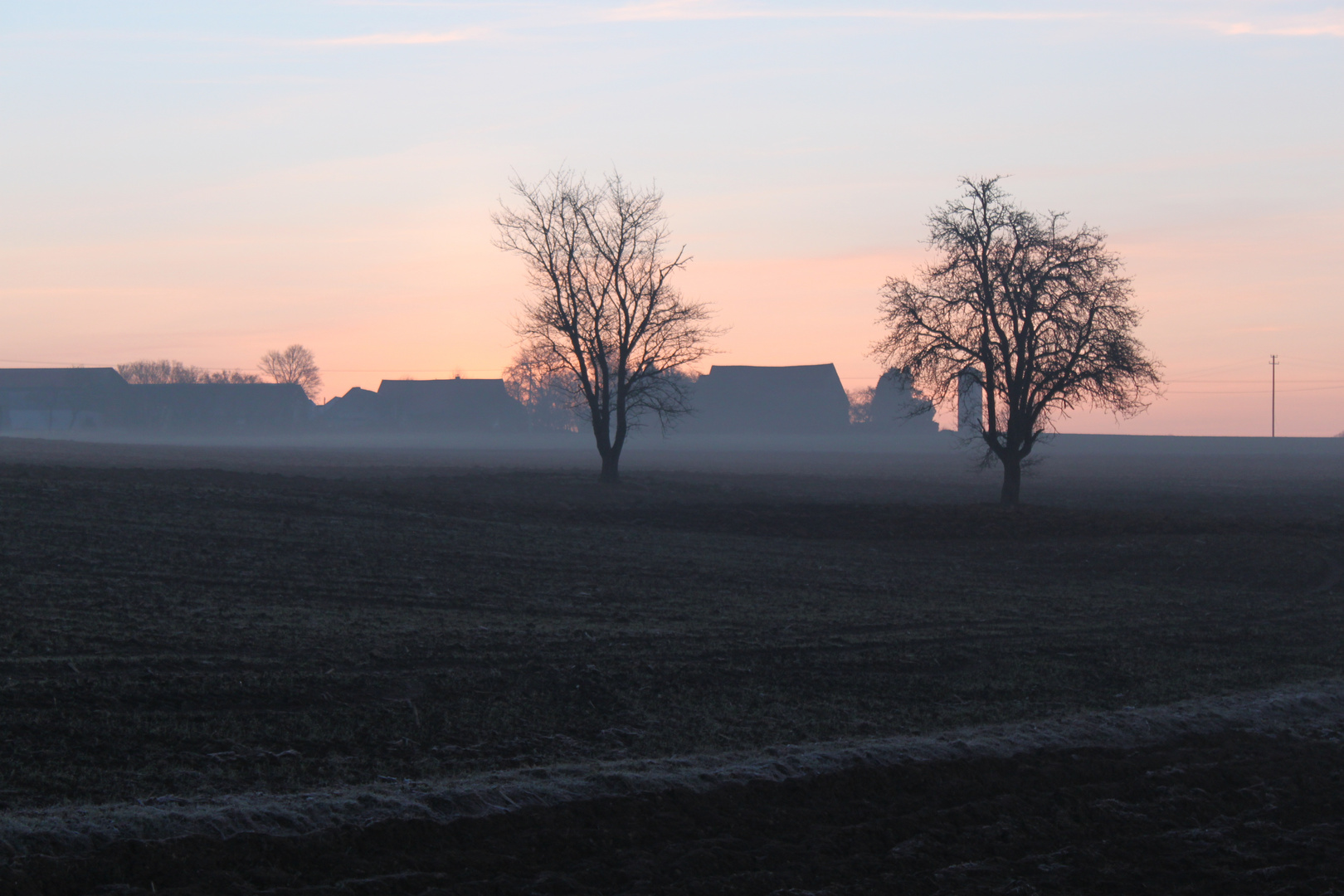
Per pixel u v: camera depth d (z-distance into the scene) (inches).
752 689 538.3
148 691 452.8
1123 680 600.7
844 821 353.1
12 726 391.2
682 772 375.9
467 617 694.5
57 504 1064.8
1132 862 332.8
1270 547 1214.3
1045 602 908.6
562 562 1002.7
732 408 7175.2
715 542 1274.6
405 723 442.6
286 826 301.3
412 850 299.9
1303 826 375.9
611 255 2004.2
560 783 352.2
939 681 583.2
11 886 247.4
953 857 326.3
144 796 334.0
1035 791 393.7
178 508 1131.9
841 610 813.2
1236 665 659.4
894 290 1681.8
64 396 5959.6
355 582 800.3
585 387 2038.6
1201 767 429.4
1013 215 1621.6
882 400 7327.8
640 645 630.5
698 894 285.1
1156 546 1238.9
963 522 1443.2
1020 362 1626.5
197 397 6205.7
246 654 539.5
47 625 563.2
